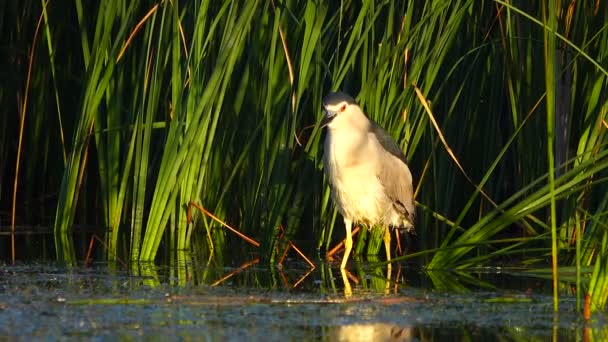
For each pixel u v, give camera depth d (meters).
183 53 13.52
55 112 16.09
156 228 12.63
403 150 13.25
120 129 13.68
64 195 14.21
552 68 10.45
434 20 12.27
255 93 13.46
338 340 8.47
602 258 9.73
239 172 14.16
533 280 11.49
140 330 8.74
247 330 8.78
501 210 12.77
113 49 12.95
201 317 9.28
